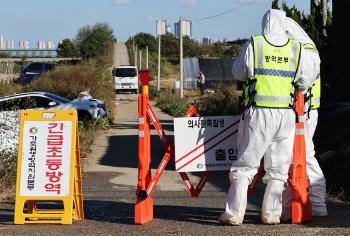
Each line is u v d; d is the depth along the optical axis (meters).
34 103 19.77
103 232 6.74
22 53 96.00
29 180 7.20
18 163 7.23
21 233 6.70
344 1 14.77
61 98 20.78
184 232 6.63
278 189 6.79
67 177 7.18
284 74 6.63
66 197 7.16
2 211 8.18
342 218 7.33
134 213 7.66
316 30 17.50
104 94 31.03
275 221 6.89
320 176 7.38
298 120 6.82
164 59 87.62
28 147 7.25
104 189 10.61
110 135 19.94
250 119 6.64
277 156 6.75
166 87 56.19
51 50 96.31
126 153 15.70
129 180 11.78
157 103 38.41
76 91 28.92
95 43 88.88
